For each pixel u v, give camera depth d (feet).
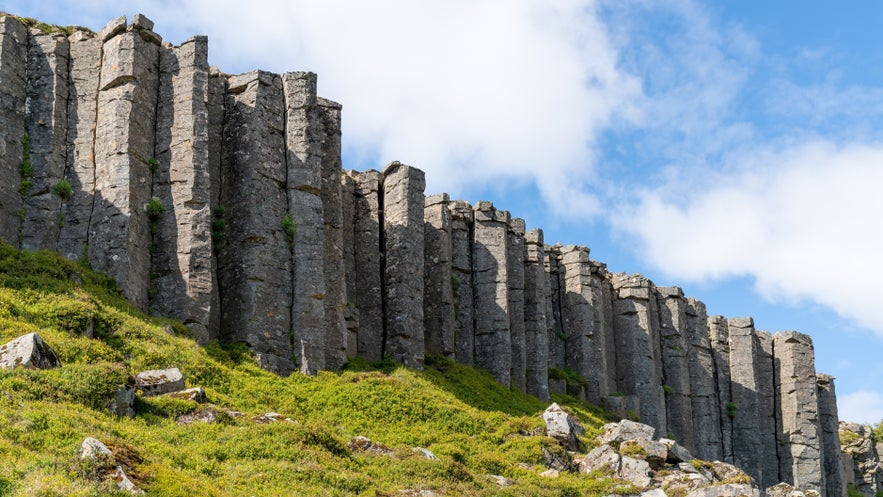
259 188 205.05
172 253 192.75
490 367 261.24
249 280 197.67
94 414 126.52
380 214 245.04
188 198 195.00
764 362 357.61
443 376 235.81
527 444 177.88
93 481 99.30
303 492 119.85
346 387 189.98
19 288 167.43
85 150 197.88
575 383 286.05
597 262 311.47
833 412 374.02
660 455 175.52
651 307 323.98
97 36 207.72
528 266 284.00
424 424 184.03
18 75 200.03
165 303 190.19
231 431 135.95
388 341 232.12
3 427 111.14
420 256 240.32
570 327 297.33
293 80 217.77
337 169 225.97
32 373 129.49
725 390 345.31
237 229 202.90
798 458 344.90
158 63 205.98
